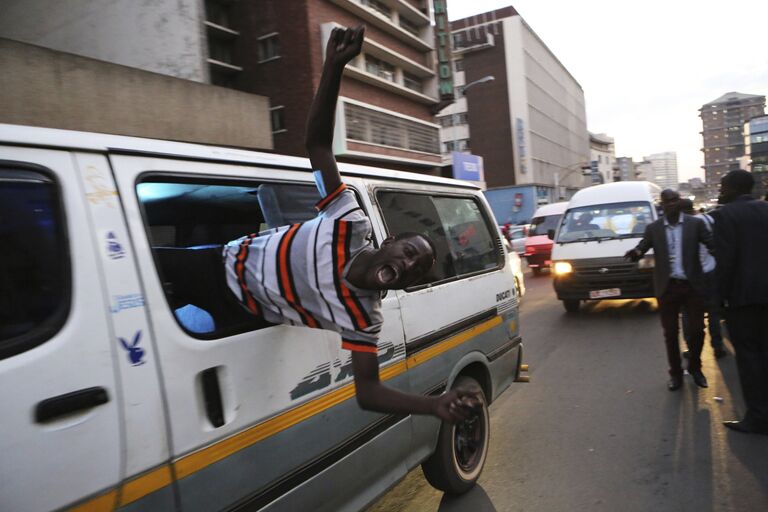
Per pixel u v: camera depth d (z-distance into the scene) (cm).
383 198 296
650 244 526
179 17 1294
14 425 131
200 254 200
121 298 158
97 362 149
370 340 157
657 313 877
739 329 393
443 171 5391
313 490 213
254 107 1228
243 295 182
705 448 377
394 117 2769
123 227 165
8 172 146
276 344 203
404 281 149
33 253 146
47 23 1331
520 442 414
